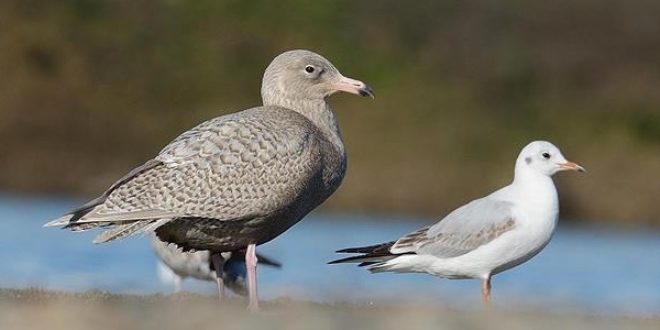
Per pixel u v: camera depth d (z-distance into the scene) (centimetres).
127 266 2106
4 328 1079
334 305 1393
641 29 3775
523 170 1495
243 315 1196
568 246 2634
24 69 3488
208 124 1370
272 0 3803
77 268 2061
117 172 3266
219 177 1328
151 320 1138
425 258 1505
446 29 3769
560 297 1755
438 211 3069
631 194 3116
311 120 1443
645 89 3547
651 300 1830
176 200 1321
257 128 1355
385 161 3188
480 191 3131
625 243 2717
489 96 3516
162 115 3484
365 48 3675
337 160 1420
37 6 3647
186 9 3766
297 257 2283
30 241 2334
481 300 1568
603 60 3672
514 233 1474
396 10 3812
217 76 3609
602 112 3459
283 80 1448
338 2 3803
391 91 3497
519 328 1188
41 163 3241
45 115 3378
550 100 3506
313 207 1416
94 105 3453
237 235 1367
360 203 3059
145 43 3662
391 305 1401
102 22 3684
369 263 1534
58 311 1169
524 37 3756
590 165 3225
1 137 3291
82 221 1314
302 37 3716
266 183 1341
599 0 3869
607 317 1324
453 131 3328
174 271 1767
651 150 3322
